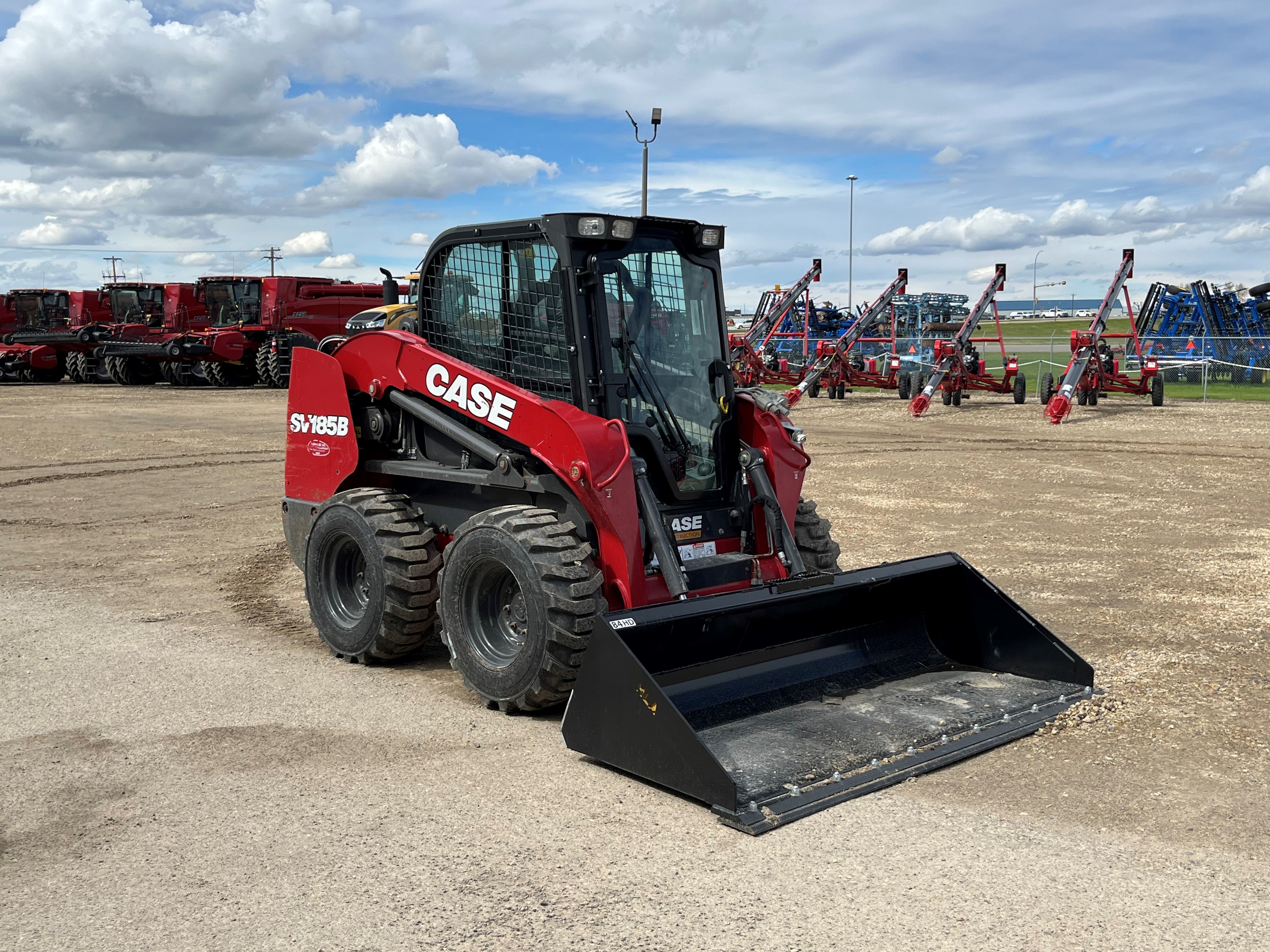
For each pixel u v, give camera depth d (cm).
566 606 529
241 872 393
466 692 608
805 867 392
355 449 709
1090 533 1074
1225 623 739
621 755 472
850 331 3041
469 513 659
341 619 675
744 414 655
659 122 1888
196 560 973
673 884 380
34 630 738
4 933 352
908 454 1752
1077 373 2456
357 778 480
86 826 433
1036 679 593
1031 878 383
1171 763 490
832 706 546
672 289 636
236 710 574
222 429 2116
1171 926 351
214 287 3706
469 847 411
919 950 336
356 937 348
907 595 614
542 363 609
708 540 623
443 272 671
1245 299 4044
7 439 1930
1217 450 1784
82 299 4156
